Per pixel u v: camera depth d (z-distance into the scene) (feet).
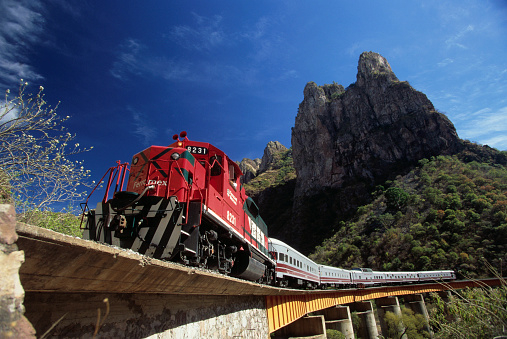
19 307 7.09
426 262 179.73
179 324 19.98
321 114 472.85
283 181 539.70
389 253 216.74
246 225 42.68
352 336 101.35
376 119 411.54
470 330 18.85
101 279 11.97
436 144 346.54
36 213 27.02
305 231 375.66
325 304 90.07
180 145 34.65
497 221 176.86
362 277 132.05
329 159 427.33
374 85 431.43
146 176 28.89
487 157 306.96
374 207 307.99
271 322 45.14
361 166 384.88
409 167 343.46
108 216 23.43
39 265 9.27
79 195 26.66
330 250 284.82
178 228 22.91
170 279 16.14
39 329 10.81
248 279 41.11
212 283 21.39
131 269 12.86
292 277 72.43
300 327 85.05
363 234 269.64
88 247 10.20
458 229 192.24
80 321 12.46
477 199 212.02
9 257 7.45
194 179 29.53
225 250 34.88
